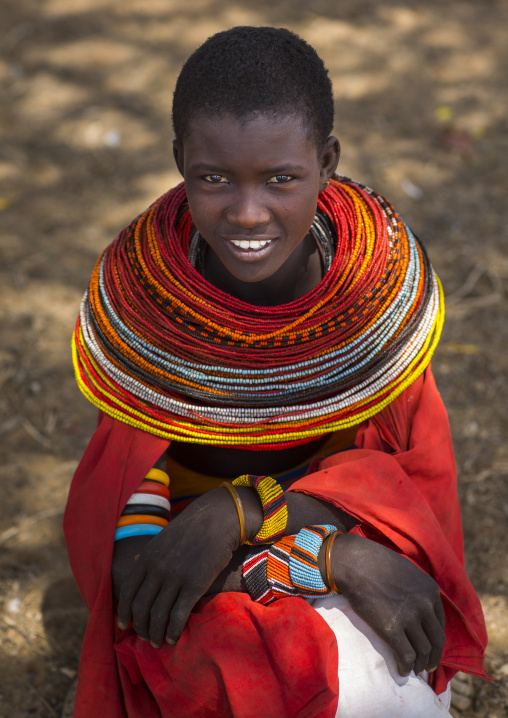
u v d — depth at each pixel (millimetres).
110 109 5469
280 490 1674
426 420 1946
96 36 6312
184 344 1750
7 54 6070
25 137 5199
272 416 1784
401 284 1838
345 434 2092
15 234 4402
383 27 6496
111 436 1839
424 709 1677
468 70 5992
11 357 3674
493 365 3623
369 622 1646
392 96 5652
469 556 2803
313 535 1683
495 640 2523
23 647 2553
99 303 1857
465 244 4332
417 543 1794
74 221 4516
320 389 1786
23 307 3936
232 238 1604
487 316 3891
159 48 6152
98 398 1835
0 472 3158
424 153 5078
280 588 1693
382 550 1684
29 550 2859
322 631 1613
